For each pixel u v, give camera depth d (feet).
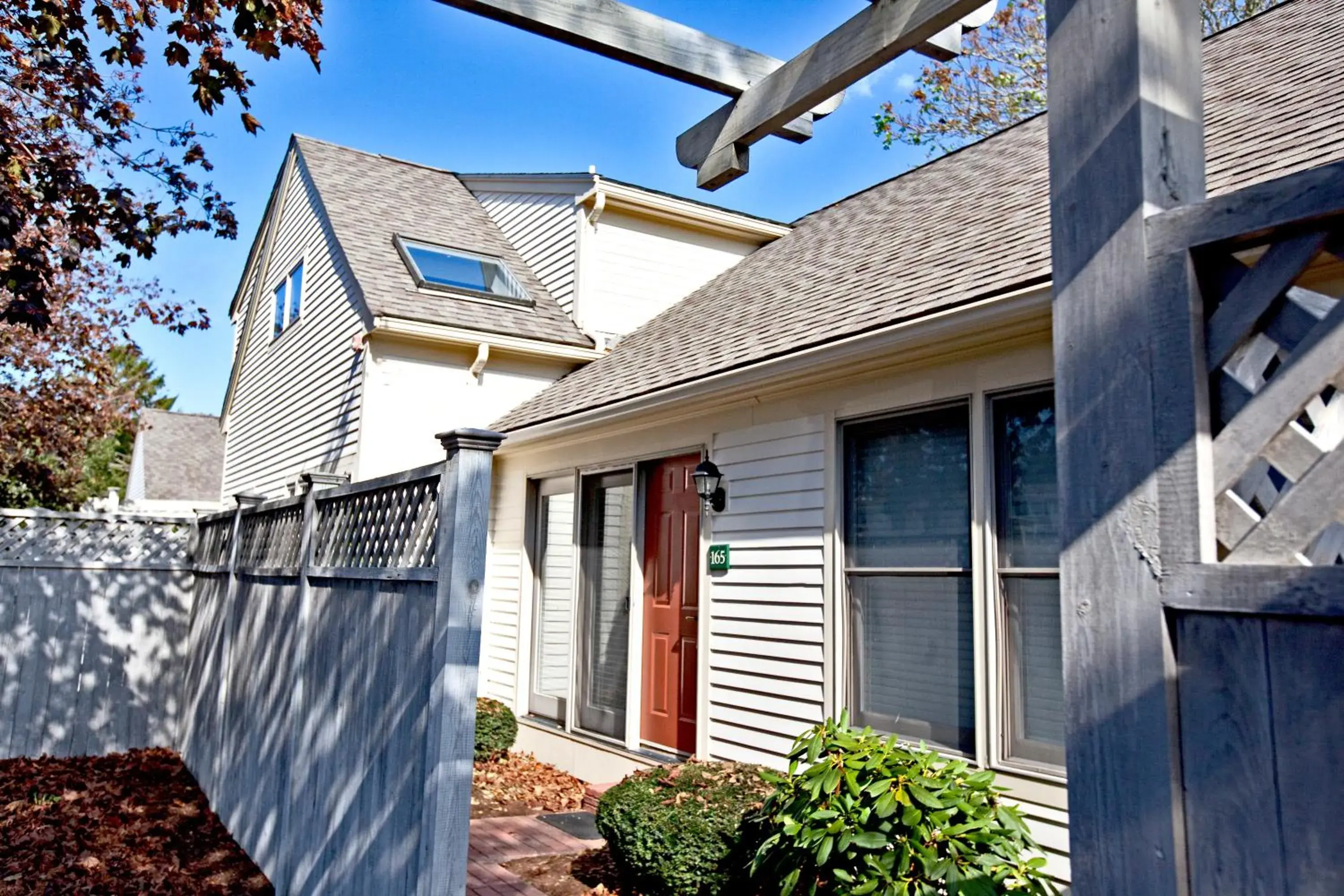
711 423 21.93
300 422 38.27
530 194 39.55
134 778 24.61
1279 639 5.07
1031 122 29.27
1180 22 6.33
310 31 20.24
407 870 11.17
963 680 15.75
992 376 15.57
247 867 17.61
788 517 19.47
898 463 17.49
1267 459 5.28
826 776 11.82
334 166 41.57
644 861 14.69
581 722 26.05
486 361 32.60
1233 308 5.46
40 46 22.03
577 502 26.89
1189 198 6.14
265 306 46.03
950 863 10.44
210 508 63.46
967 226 21.31
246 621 20.25
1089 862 5.76
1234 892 5.11
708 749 20.85
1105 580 5.85
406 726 11.70
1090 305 6.14
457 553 11.12
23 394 47.62
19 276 22.27
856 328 17.46
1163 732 5.44
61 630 27.58
